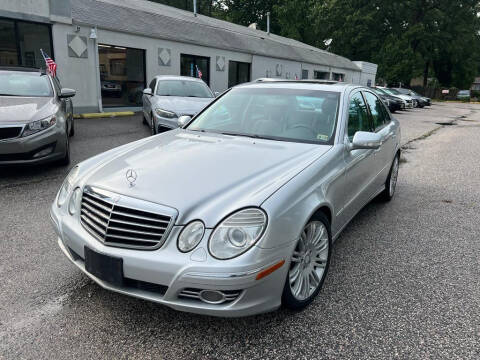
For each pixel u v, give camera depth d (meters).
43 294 2.81
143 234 2.22
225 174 2.54
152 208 2.24
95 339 2.37
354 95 3.90
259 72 20.72
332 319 2.62
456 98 54.59
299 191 2.46
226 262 2.08
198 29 18.02
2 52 11.16
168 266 2.13
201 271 2.08
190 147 3.09
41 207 4.53
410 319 2.64
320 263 2.86
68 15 12.03
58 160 6.20
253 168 2.64
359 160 3.49
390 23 47.59
